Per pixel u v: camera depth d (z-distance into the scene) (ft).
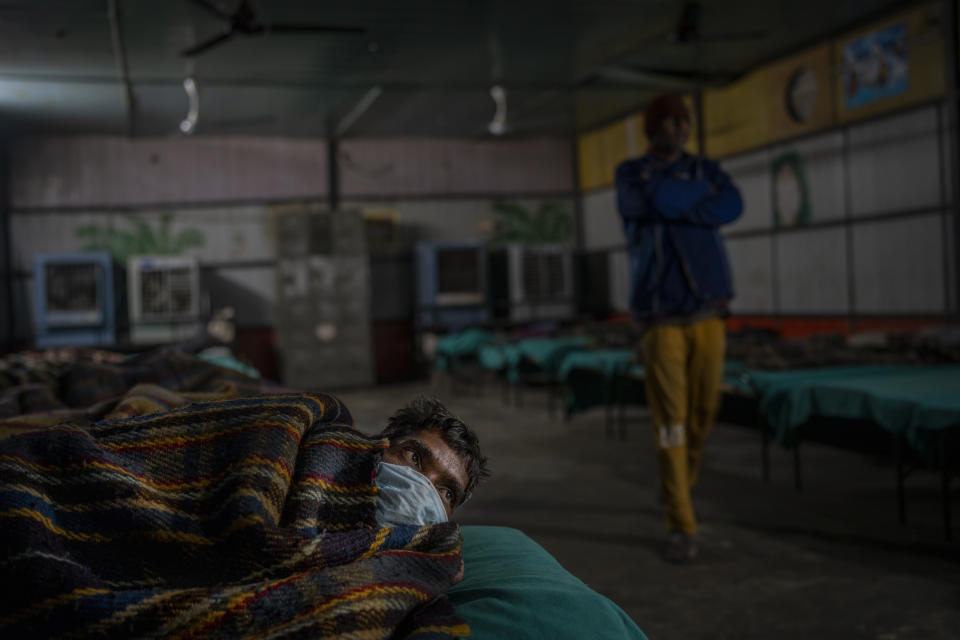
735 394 14.64
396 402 29.40
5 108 29.48
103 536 3.43
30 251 33.81
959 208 20.10
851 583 8.92
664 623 8.09
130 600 3.06
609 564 10.07
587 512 12.71
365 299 35.40
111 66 24.99
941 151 20.85
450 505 4.43
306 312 34.78
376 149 38.19
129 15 20.53
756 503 12.66
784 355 14.80
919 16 21.09
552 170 40.19
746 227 28.45
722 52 26.04
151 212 35.19
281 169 36.96
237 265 36.29
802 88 25.43
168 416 3.91
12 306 33.32
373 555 3.66
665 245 9.89
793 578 9.19
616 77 26.66
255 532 3.37
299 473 3.82
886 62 22.24
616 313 37.52
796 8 22.15
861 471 14.62
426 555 3.83
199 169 35.83
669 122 9.95
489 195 39.60
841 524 11.27
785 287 26.76
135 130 33.32
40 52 23.47
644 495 13.69
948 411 9.42
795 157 25.94
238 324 36.24
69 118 31.35
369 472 3.98
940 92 20.72
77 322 30.45
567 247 37.83
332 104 31.12
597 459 16.97
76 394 8.54
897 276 22.41
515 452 18.20
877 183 22.91
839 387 11.62
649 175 9.95
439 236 38.99
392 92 29.76
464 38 24.00
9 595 3.07
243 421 3.88
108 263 30.81
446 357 31.76
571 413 20.79
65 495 3.47
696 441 10.52
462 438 4.51
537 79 28.89
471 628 3.65
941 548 9.95
